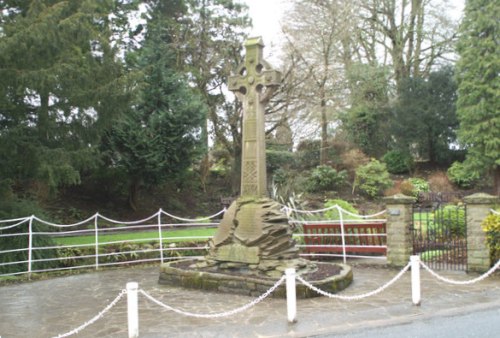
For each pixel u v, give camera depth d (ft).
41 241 35.99
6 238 34.71
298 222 39.47
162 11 76.95
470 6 78.54
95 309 23.82
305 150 86.22
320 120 77.25
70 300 26.13
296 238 40.55
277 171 75.66
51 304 25.18
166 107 61.46
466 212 30.37
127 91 41.11
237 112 75.05
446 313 20.88
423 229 43.09
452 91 89.20
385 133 92.73
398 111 90.27
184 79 66.28
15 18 36.52
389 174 87.04
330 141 89.56
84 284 30.99
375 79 90.79
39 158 35.70
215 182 85.76
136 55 66.33
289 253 27.50
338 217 44.62
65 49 36.78
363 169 79.36
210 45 74.64
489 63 74.95
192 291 27.02
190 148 62.69
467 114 77.46
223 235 29.12
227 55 74.13
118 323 20.89
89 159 39.27
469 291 25.07
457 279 28.35
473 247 29.96
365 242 38.32
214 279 26.86
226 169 86.94
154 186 66.69
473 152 77.97
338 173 81.66
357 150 87.10
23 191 57.16
